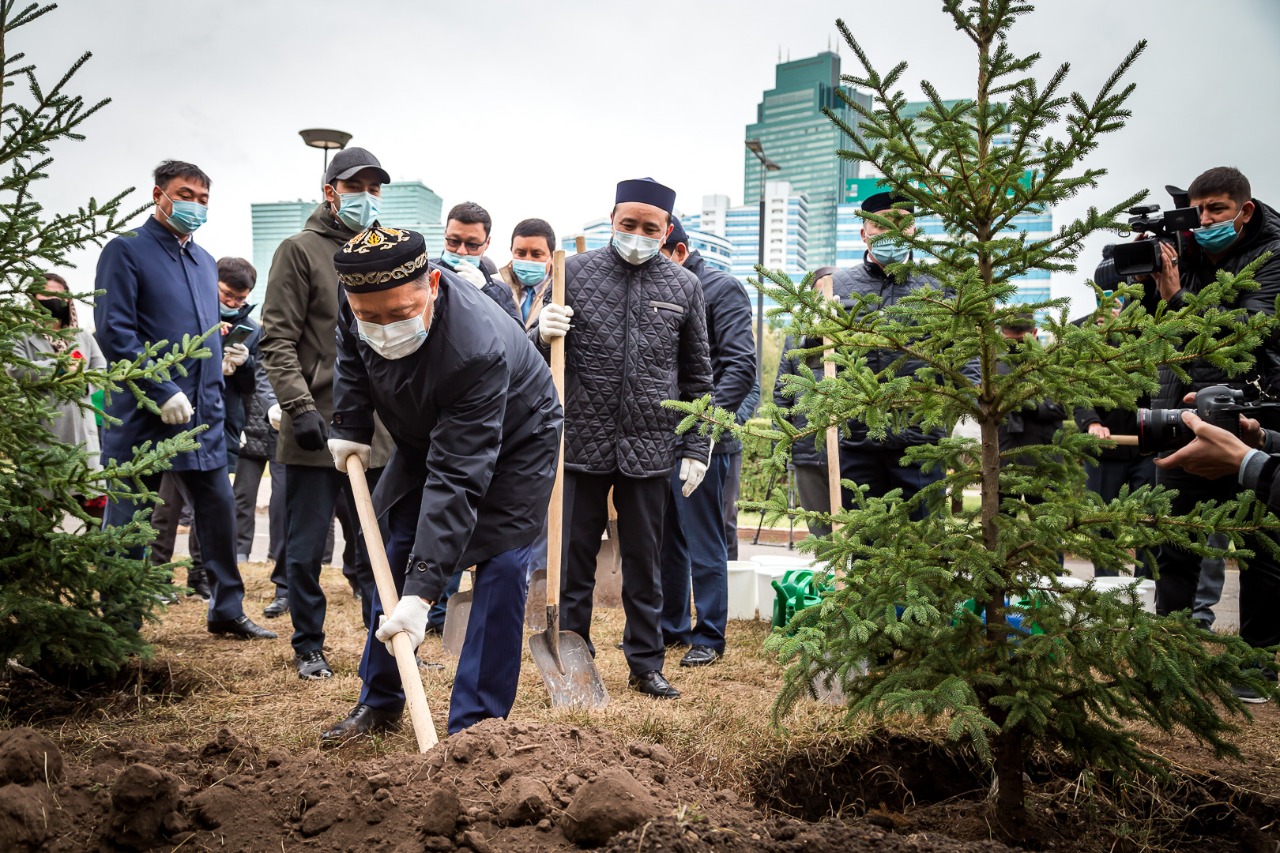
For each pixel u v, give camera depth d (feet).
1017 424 13.56
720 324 18.21
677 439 16.16
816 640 9.40
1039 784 11.46
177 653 16.30
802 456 17.88
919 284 16.46
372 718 12.21
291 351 15.47
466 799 8.54
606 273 15.34
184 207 16.40
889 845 8.13
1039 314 9.74
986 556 9.71
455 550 10.37
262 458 27.58
